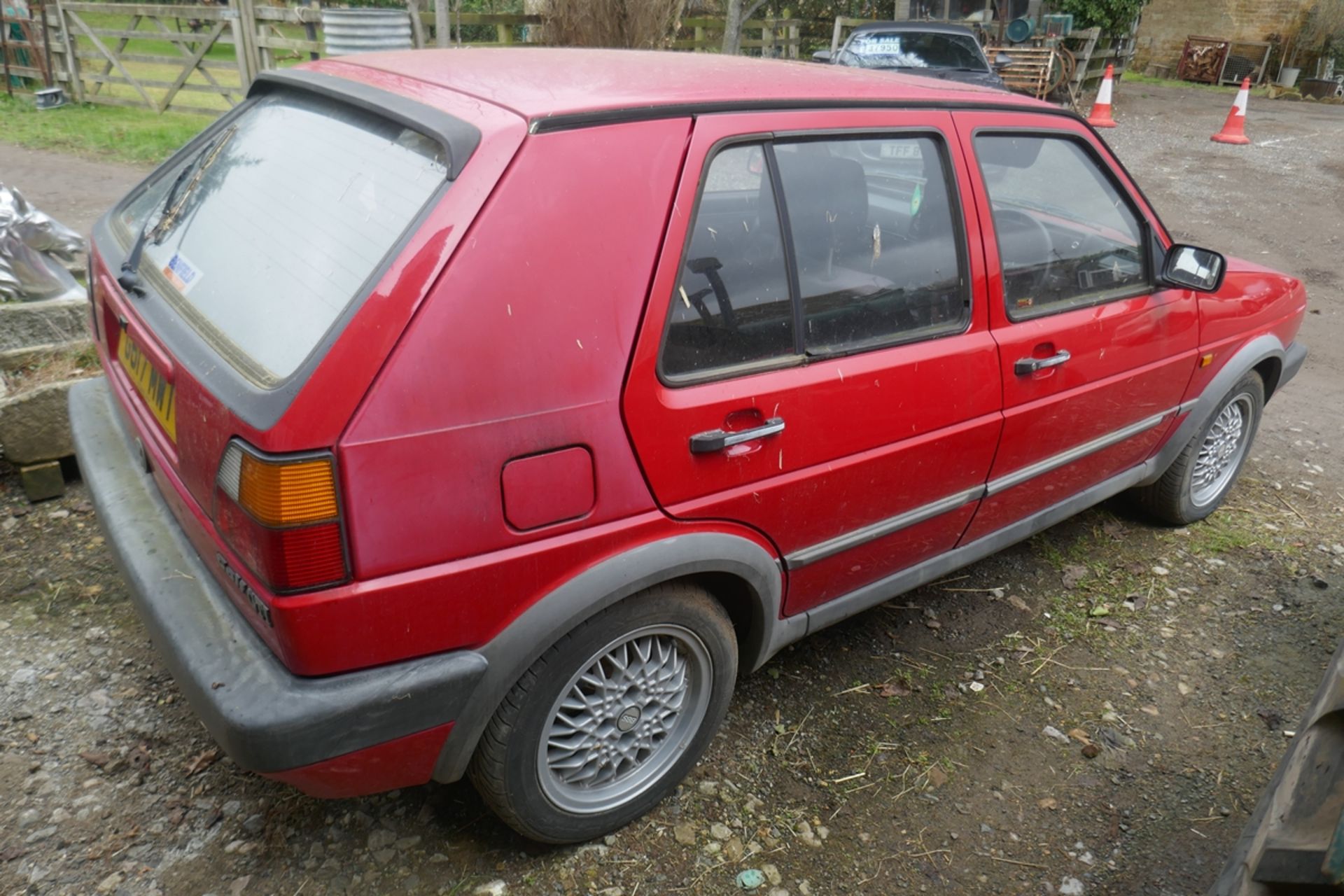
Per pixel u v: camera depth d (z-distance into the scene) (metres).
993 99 2.92
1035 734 2.96
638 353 2.06
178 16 11.30
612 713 2.36
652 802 2.52
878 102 2.56
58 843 2.32
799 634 2.75
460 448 1.85
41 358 3.95
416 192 1.94
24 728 2.63
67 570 3.29
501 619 2.01
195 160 2.72
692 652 2.45
